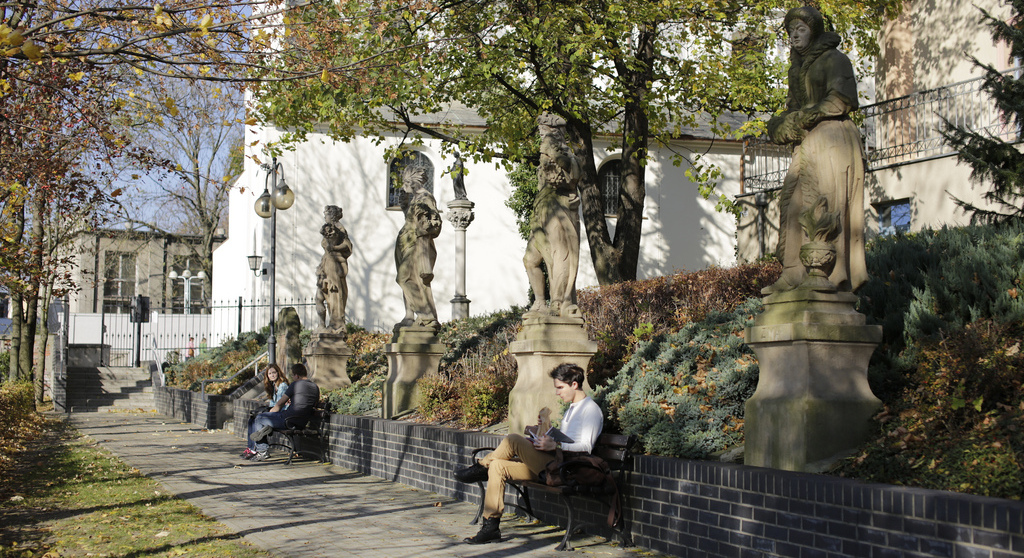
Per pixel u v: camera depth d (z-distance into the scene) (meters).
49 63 9.09
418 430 10.35
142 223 38.22
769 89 16.98
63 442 16.36
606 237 17.27
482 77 16.80
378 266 29.53
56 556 6.40
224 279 36.41
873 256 9.49
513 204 29.92
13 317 22.84
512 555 6.55
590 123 17.95
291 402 13.21
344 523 7.96
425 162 30.09
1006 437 5.29
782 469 5.97
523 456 7.23
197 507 8.84
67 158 11.80
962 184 14.81
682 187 31.95
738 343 8.44
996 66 16.11
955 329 6.80
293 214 28.83
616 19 14.61
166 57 8.69
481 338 14.72
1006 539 4.21
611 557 6.44
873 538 4.85
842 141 6.33
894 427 5.92
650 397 7.83
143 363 32.81
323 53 9.41
